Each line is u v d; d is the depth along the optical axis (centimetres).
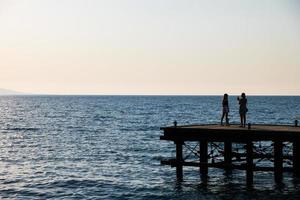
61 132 8019
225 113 3266
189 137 2908
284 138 2634
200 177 3431
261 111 14825
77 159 4566
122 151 5178
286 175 3456
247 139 2734
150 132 7825
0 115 14138
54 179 3462
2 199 2834
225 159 3359
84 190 3083
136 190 3061
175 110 16675
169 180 3375
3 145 5916
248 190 2972
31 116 13575
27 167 4056
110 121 10975
